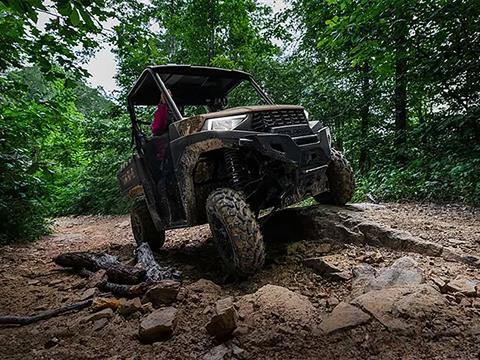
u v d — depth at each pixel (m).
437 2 6.28
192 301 2.47
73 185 15.64
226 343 1.87
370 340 1.75
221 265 3.58
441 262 2.67
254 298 2.30
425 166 6.66
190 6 12.47
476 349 1.60
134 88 4.43
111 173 14.72
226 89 4.92
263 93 4.42
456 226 3.60
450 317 1.85
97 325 2.26
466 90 6.32
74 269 3.83
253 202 3.46
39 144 7.54
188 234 5.77
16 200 6.44
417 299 1.96
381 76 7.43
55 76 4.13
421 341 1.69
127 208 13.07
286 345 1.80
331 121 10.52
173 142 3.42
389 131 9.73
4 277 3.69
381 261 2.81
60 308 2.58
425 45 6.96
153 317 2.13
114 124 14.72
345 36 6.54
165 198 3.99
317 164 3.27
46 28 3.41
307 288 2.56
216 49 13.27
